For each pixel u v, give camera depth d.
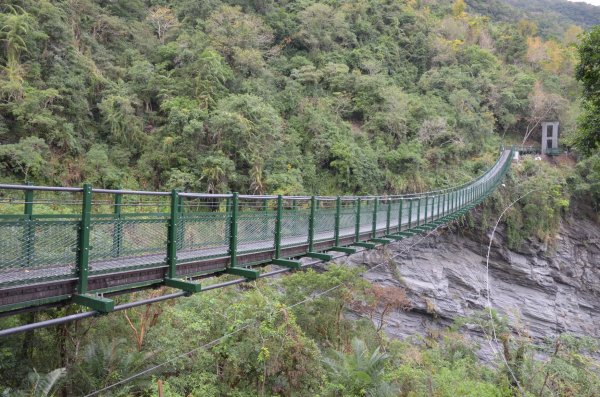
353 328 14.29
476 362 15.65
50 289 4.01
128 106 23.06
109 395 8.02
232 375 9.01
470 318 16.70
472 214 31.23
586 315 31.77
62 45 22.83
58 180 19.22
